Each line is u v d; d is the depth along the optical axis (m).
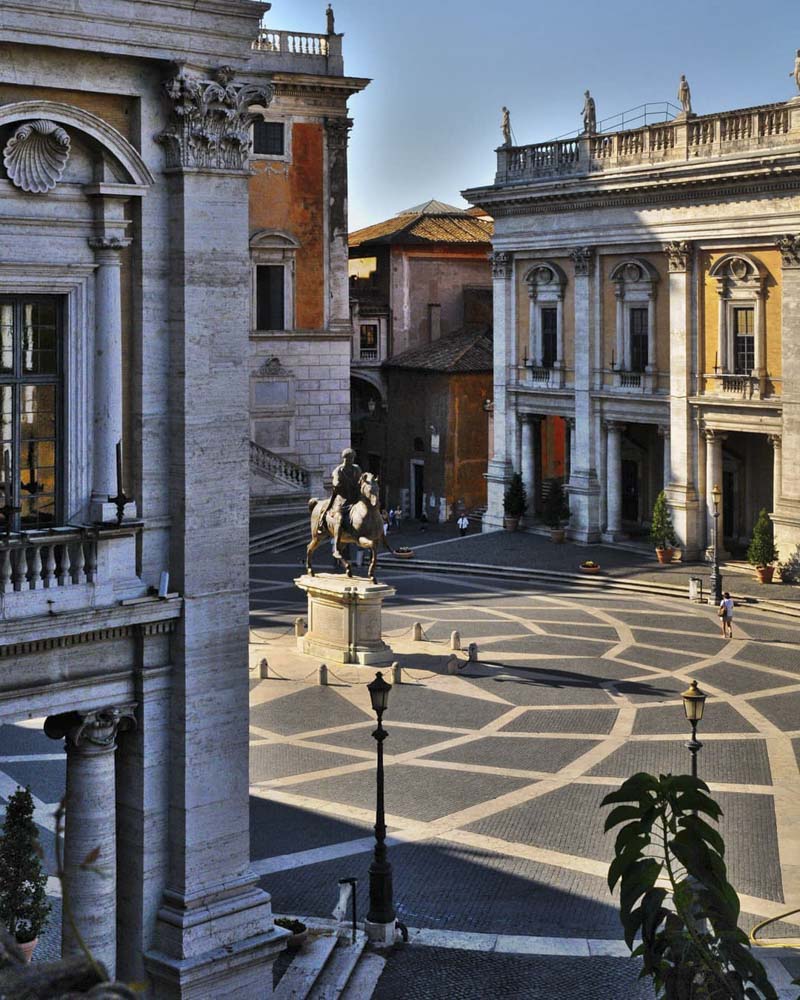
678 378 61.03
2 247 17.12
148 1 17.53
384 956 24.50
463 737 37.31
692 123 59.47
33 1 16.67
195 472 18.61
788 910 26.22
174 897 18.92
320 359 72.69
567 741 36.97
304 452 72.81
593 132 64.81
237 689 19.28
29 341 17.69
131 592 18.34
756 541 56.69
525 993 23.16
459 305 90.12
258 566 62.69
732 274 58.62
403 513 84.19
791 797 32.50
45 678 17.72
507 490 71.25
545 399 69.31
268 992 19.66
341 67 71.38
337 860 28.84
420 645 47.28
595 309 65.75
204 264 18.52
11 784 32.56
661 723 38.59
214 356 18.69
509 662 45.41
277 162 70.69
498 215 70.62
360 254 90.38
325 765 34.94
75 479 18.00
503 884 27.69
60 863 8.27
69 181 17.61
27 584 17.38
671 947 12.80
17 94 17.16
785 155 54.69
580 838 30.09
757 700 40.91
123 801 18.98
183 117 18.11
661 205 61.25
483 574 61.56
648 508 68.81
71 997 6.32
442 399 80.38
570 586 58.91
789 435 56.25
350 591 44.28
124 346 18.38
